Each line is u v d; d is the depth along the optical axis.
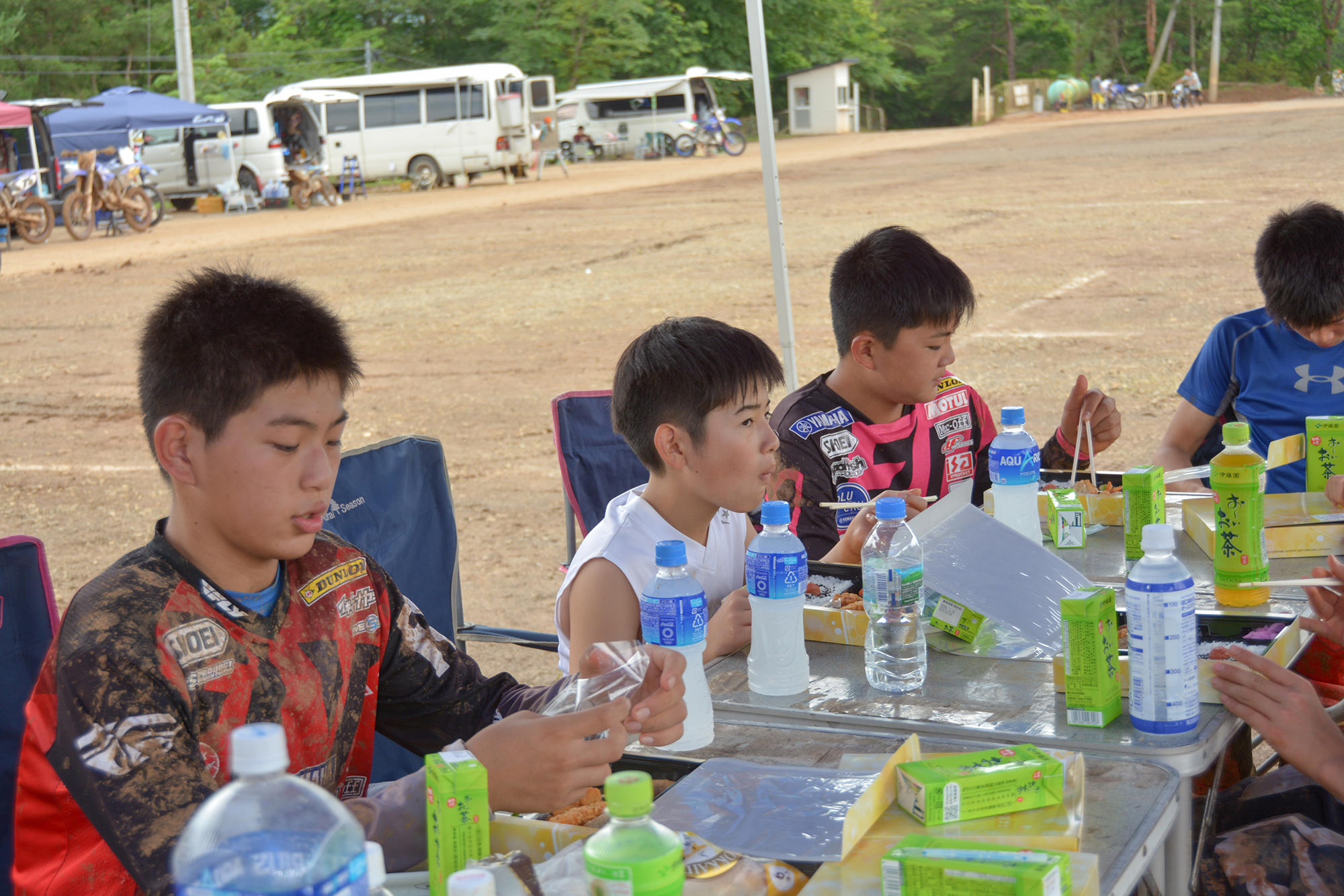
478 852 1.34
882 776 1.44
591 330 11.15
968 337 9.70
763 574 1.93
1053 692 1.86
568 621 2.32
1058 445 3.03
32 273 16.61
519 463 7.25
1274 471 3.32
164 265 16.72
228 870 1.03
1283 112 39.81
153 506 6.84
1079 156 26.11
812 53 52.16
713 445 2.22
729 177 26.69
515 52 45.78
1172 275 11.71
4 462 7.89
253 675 1.66
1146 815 1.46
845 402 2.98
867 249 2.87
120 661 1.52
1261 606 2.14
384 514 2.80
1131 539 2.48
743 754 1.74
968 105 63.44
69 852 1.61
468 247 17.45
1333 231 3.19
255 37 50.56
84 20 43.09
